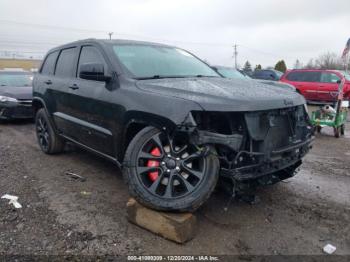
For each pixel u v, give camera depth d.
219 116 3.15
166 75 4.13
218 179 3.30
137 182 3.26
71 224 3.44
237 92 3.34
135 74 3.93
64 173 4.98
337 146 7.43
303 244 3.14
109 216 3.61
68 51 5.36
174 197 3.13
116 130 3.77
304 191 4.42
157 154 3.29
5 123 9.62
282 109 3.37
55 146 5.83
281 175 4.04
